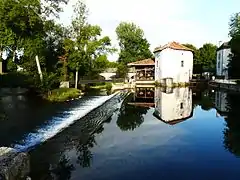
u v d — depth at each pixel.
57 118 22.70
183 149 16.20
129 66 72.38
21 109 25.50
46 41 44.94
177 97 43.88
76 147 16.14
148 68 70.88
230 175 12.42
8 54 53.62
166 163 13.87
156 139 18.47
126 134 19.78
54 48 47.66
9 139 16.36
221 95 46.19
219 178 12.11
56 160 13.78
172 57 63.16
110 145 16.88
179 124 23.47
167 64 62.84
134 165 13.53
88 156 14.67
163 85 62.53
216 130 21.19
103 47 54.91
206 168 13.23
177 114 28.61
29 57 43.06
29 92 35.25
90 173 12.45
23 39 36.38
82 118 23.48
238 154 15.27
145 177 12.15
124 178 11.99
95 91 48.34
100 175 12.27
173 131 20.86
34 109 26.00
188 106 34.31
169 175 12.37
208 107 33.34
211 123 23.83
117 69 72.81
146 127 22.20
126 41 96.69
